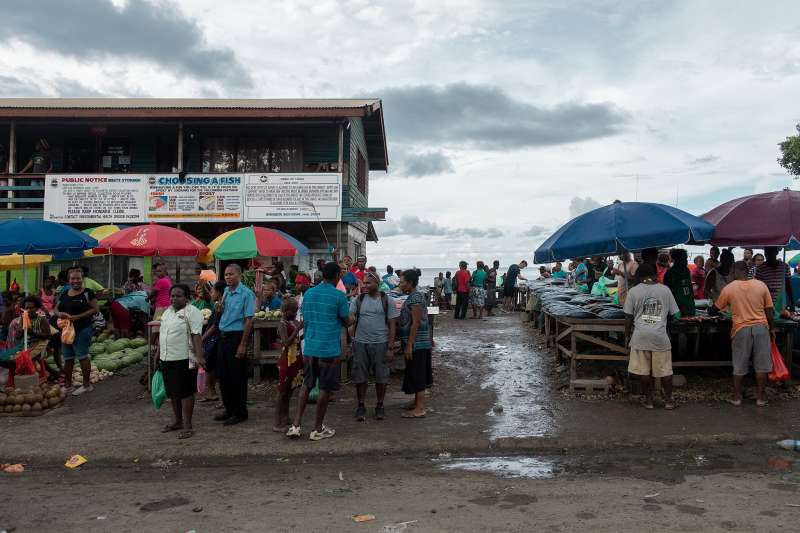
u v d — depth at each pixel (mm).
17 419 7863
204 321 8438
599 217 8484
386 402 8531
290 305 7223
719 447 6445
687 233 7844
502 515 4645
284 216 17297
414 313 7613
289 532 4379
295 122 17953
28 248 9281
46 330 9258
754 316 7723
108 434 7082
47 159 18406
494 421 7402
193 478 5750
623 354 9148
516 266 23516
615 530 4316
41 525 4613
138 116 17016
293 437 6754
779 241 7789
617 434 6680
